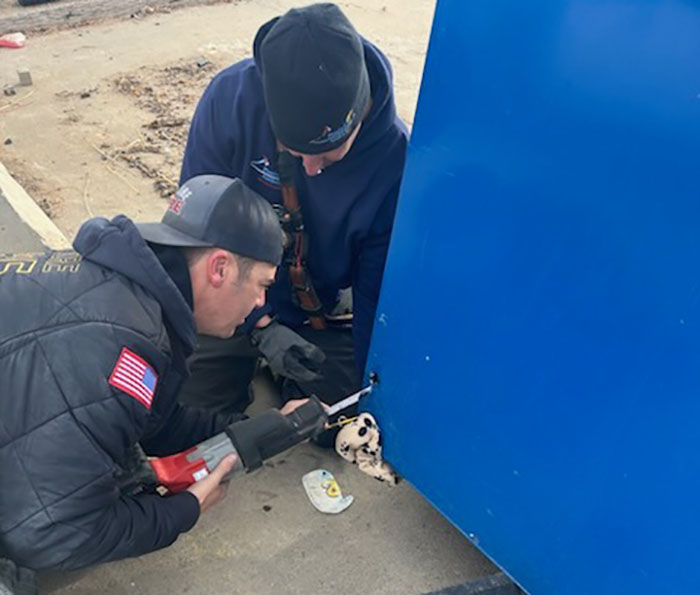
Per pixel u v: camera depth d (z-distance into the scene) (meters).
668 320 1.19
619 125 1.17
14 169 3.59
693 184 1.10
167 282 1.30
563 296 1.33
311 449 2.15
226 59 4.87
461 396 1.61
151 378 1.30
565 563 1.50
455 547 1.90
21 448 1.21
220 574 1.82
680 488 1.24
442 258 1.54
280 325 2.02
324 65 1.52
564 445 1.42
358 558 1.87
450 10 1.35
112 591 1.76
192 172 2.01
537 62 1.25
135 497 1.45
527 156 1.32
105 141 3.87
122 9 5.56
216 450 1.64
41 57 4.83
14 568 1.58
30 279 1.28
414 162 1.53
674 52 1.08
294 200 1.89
